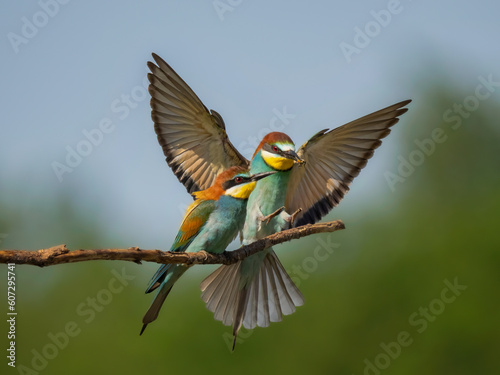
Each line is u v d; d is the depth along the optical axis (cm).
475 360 1477
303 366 1428
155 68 796
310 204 902
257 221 864
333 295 1517
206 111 805
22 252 513
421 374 1466
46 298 1427
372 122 852
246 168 792
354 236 1589
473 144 1764
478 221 1620
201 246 755
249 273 838
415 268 1557
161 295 723
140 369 1362
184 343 1388
